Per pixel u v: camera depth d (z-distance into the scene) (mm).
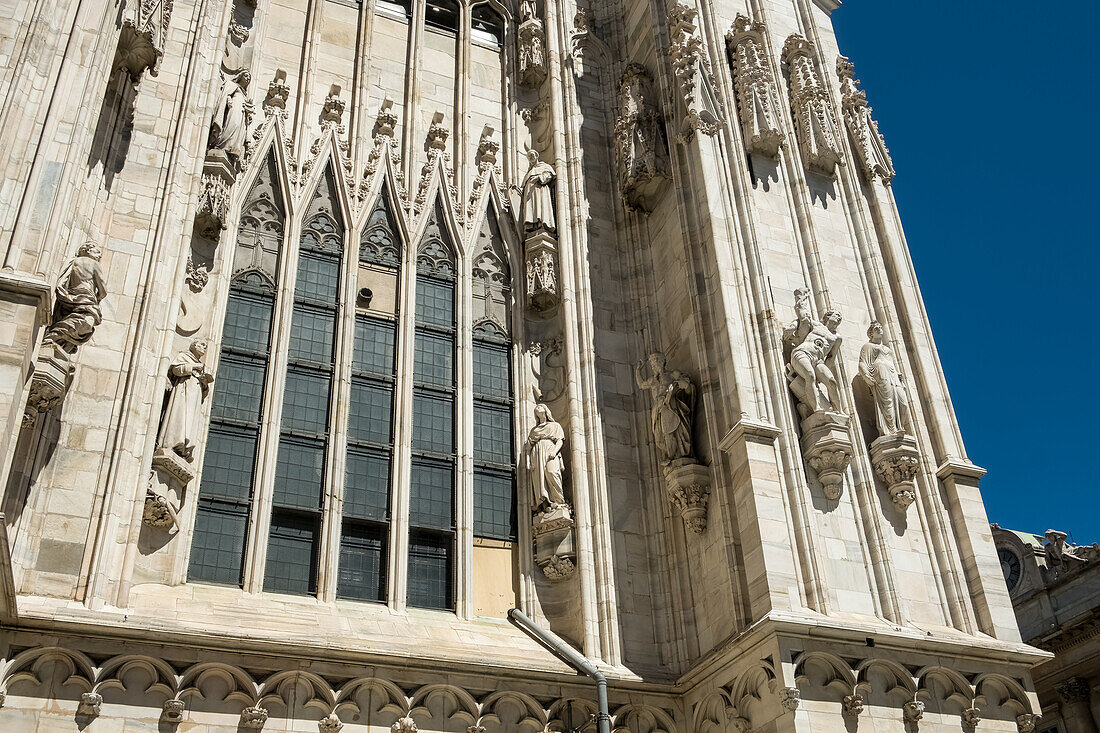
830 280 19422
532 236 20953
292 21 22172
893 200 21344
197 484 16359
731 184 19484
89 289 14828
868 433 17906
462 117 22453
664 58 21891
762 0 22641
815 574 15812
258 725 13922
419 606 17281
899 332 19453
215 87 19281
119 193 17141
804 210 19781
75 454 14828
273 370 17969
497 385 19922
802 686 14641
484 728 15172
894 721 14992
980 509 17812
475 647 16281
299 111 20938
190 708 13766
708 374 18000
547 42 23547
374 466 18141
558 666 16078
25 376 13352
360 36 22562
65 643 13375
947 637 16109
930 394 18828
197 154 18312
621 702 16234
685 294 19250
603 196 21922
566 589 17828
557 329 20469
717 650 15648
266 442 17281
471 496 18297
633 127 21328
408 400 18656
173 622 14219
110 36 16391
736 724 15266
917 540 17172
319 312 19188
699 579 17250
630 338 20406
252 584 16062
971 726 15469
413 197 20984
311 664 14586
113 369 15648
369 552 17406
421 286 20312
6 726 12734
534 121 23094
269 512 16734
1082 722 26375
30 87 14672
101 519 14492
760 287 18297
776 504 16250
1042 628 28281
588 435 18812
